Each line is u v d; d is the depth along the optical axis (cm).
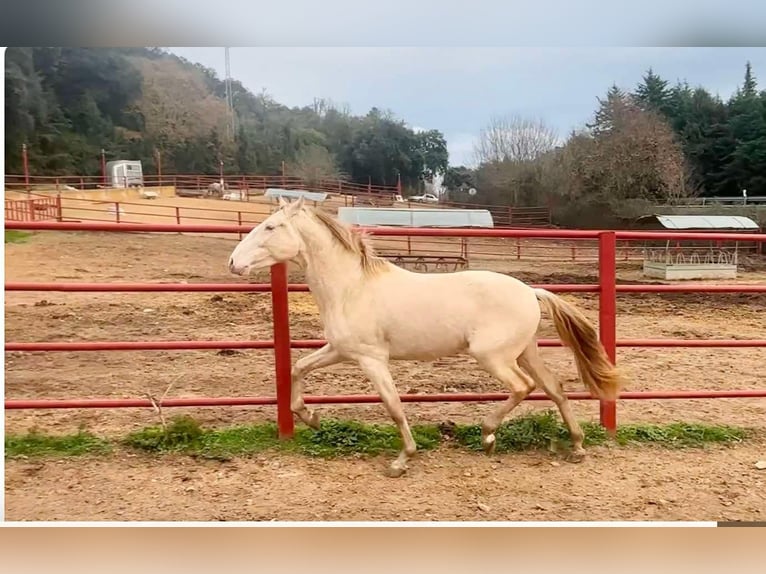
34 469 300
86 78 2195
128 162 2127
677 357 610
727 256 1566
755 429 369
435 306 291
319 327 730
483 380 490
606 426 349
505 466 309
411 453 299
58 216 1488
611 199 2291
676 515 267
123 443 328
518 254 1606
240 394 452
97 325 712
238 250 292
